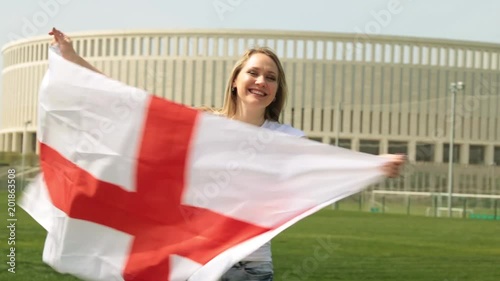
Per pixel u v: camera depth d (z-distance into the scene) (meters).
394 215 39.81
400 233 27.27
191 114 5.79
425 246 22.25
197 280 5.59
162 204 5.74
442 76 79.75
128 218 5.75
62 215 5.84
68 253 5.79
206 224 5.71
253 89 5.80
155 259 5.66
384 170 5.69
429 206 50.75
